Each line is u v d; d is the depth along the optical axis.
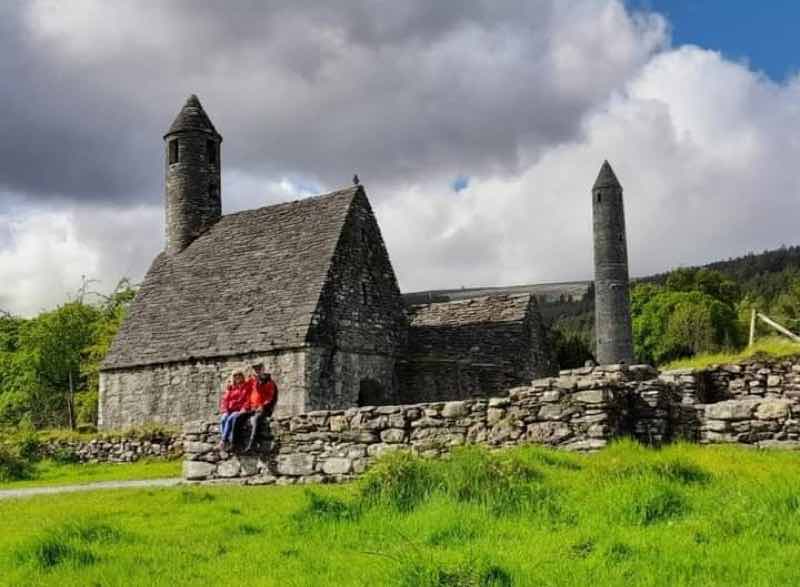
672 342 78.75
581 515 9.75
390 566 8.39
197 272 36.75
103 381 35.50
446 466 11.51
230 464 17.08
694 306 78.56
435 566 7.94
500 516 10.04
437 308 36.72
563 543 8.79
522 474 11.20
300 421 16.53
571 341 64.69
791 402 14.15
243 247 36.12
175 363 32.97
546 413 14.49
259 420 16.83
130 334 36.06
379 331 32.81
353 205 33.41
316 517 11.02
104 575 9.03
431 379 32.91
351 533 10.20
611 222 63.50
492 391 31.98
